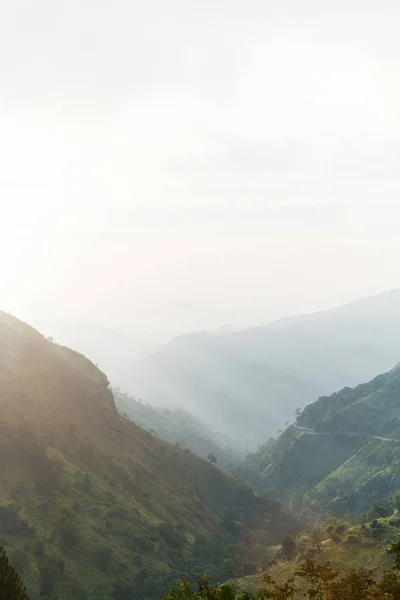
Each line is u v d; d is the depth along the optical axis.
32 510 89.69
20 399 112.44
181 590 36.41
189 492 150.12
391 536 80.94
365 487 167.50
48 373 132.38
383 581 34.00
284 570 85.06
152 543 101.38
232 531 136.88
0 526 81.75
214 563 105.12
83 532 91.88
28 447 102.00
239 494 162.00
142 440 159.62
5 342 126.12
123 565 90.44
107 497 108.19
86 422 131.12
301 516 170.25
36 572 76.62
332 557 82.31
